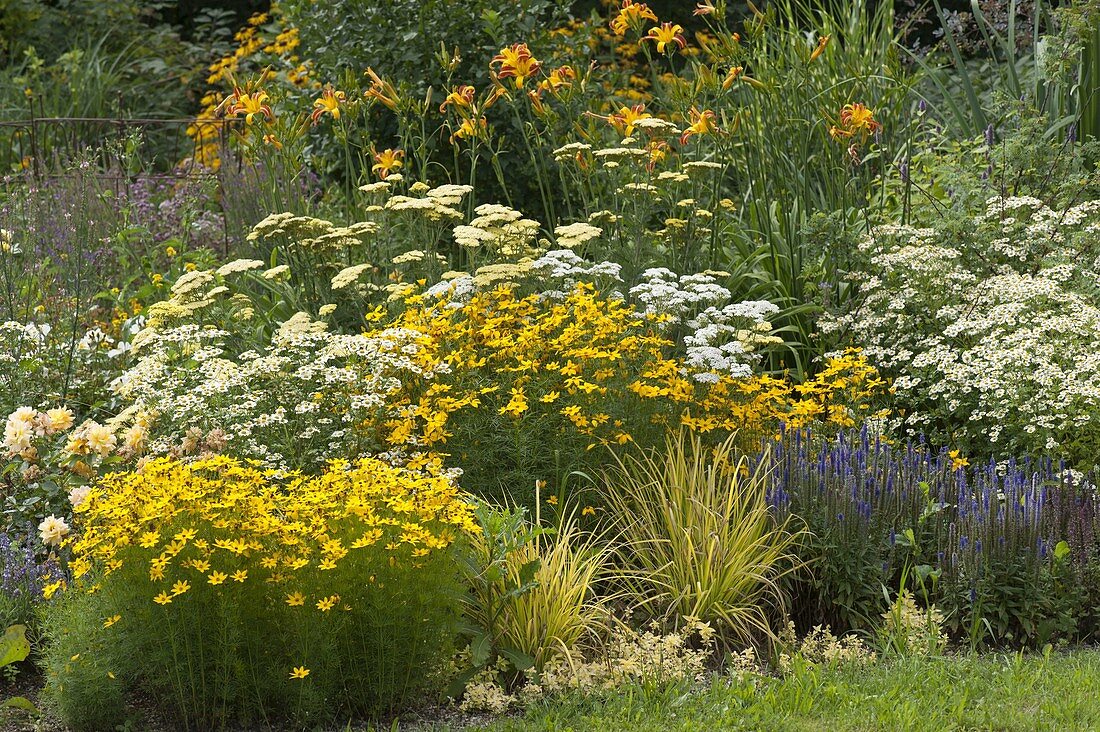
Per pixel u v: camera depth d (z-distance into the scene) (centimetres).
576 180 783
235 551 389
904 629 490
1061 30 855
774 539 523
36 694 445
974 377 605
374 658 416
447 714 434
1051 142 798
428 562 414
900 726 402
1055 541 513
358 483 417
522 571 457
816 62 865
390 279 708
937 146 859
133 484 409
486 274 602
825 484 525
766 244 780
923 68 921
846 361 618
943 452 560
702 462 558
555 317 566
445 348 568
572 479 546
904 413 657
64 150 1143
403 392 562
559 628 464
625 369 572
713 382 568
